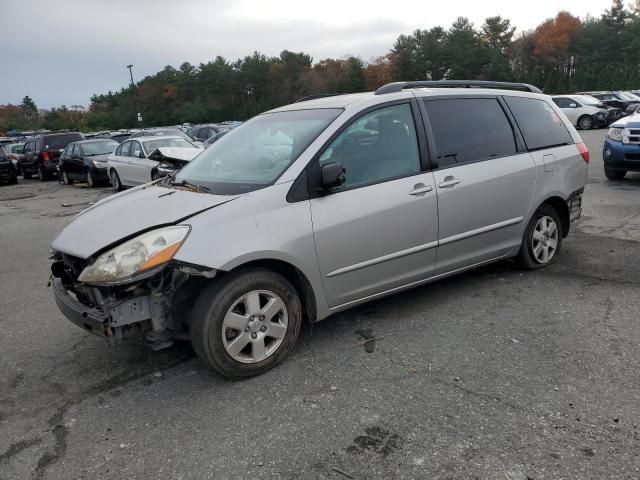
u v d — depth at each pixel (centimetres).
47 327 468
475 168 446
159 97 10244
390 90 425
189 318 343
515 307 440
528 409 299
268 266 363
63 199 1472
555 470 251
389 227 395
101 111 11456
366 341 395
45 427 315
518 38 8538
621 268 520
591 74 7462
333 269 375
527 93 522
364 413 305
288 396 329
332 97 454
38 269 677
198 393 340
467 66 7681
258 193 351
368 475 256
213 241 326
